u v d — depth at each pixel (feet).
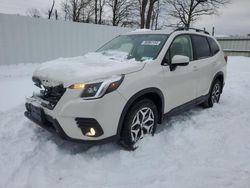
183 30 14.56
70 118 9.28
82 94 9.18
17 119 13.97
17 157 10.18
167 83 12.08
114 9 95.35
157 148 11.16
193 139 12.25
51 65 11.22
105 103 9.36
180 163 10.05
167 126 13.80
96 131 9.47
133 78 10.30
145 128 11.44
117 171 9.48
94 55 13.55
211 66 16.53
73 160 10.09
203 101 16.52
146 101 11.10
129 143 10.64
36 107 10.39
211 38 17.84
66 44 31.58
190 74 13.93
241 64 47.37
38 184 8.61
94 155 10.50
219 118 15.48
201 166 9.84
